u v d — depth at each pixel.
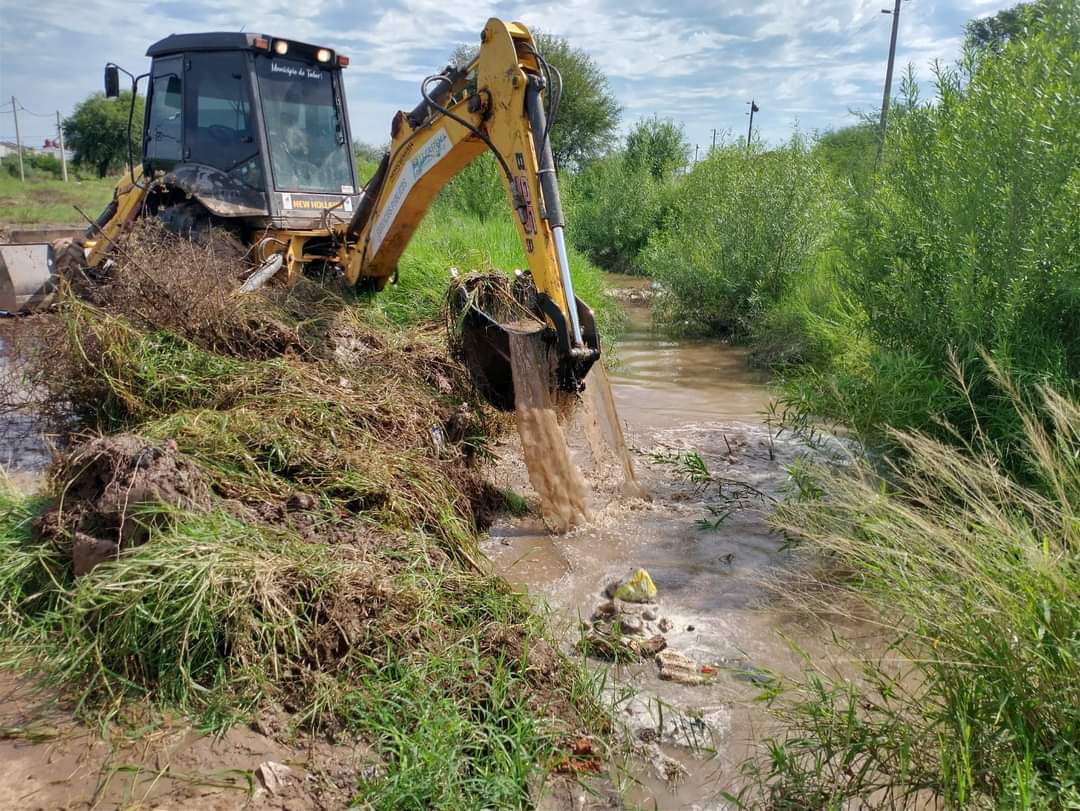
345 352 5.90
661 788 2.91
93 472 3.82
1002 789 2.50
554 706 3.22
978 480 3.87
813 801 2.73
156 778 2.75
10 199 23.83
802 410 6.53
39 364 5.48
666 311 13.38
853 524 4.09
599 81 32.81
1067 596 2.71
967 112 5.78
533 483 5.08
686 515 5.30
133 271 5.66
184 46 7.58
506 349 5.30
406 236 6.72
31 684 3.19
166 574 3.26
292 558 3.55
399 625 3.38
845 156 12.38
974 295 5.43
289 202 7.46
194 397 5.02
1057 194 5.14
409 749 2.84
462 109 5.64
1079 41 5.45
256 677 3.12
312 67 7.82
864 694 3.07
